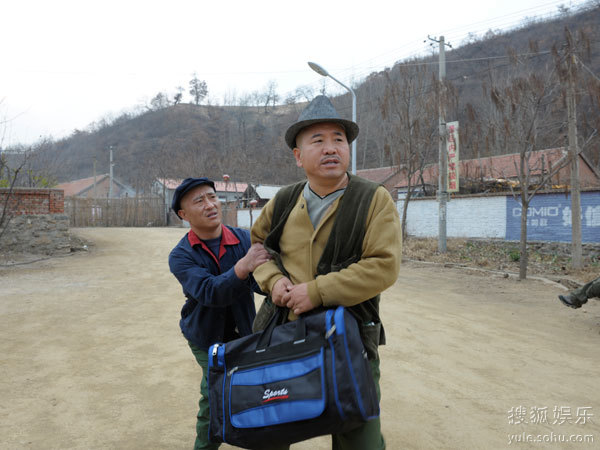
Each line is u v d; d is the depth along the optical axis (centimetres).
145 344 501
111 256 1411
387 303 744
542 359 466
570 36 1012
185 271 224
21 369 420
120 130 8962
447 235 1677
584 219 1273
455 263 1280
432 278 1059
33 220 1429
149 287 864
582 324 623
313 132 171
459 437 296
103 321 601
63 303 713
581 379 409
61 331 552
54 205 1464
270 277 175
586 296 611
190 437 295
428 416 329
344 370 140
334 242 167
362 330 167
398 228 166
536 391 379
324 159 169
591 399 363
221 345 170
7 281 923
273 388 149
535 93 986
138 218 3719
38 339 517
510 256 1300
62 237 1462
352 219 167
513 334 566
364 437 158
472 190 2064
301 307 157
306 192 182
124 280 948
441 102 1438
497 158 2200
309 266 171
